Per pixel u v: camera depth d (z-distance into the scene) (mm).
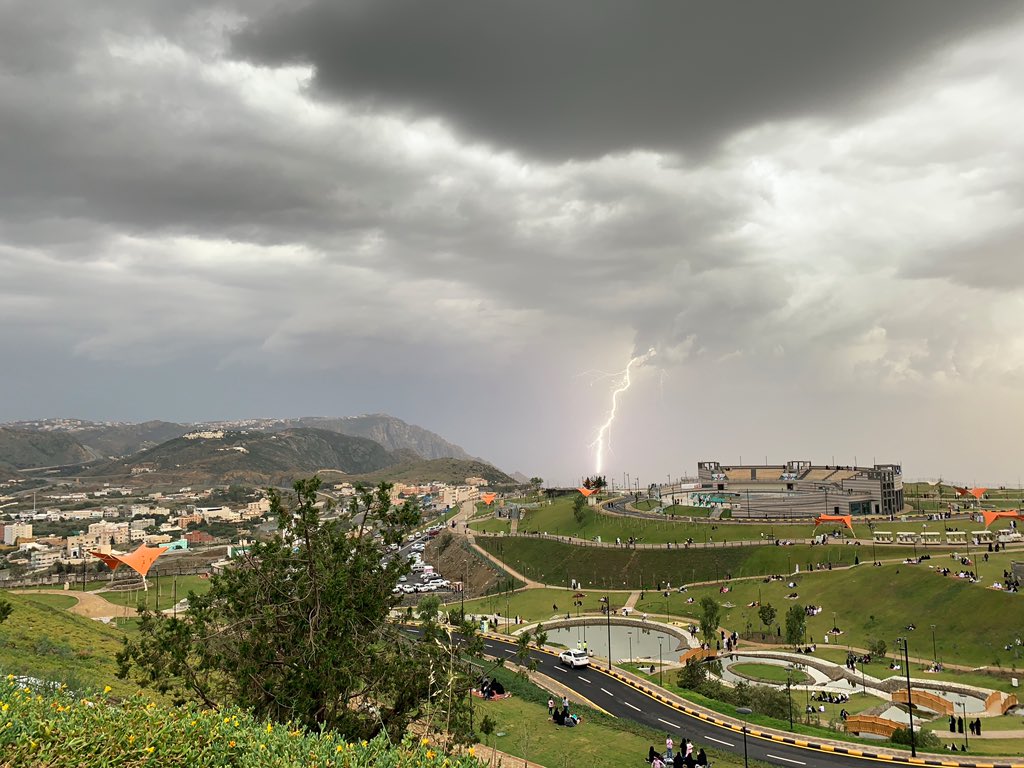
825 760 67062
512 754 63531
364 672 34844
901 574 150125
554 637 144000
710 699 89438
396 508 39031
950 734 80812
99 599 173125
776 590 162875
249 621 33750
